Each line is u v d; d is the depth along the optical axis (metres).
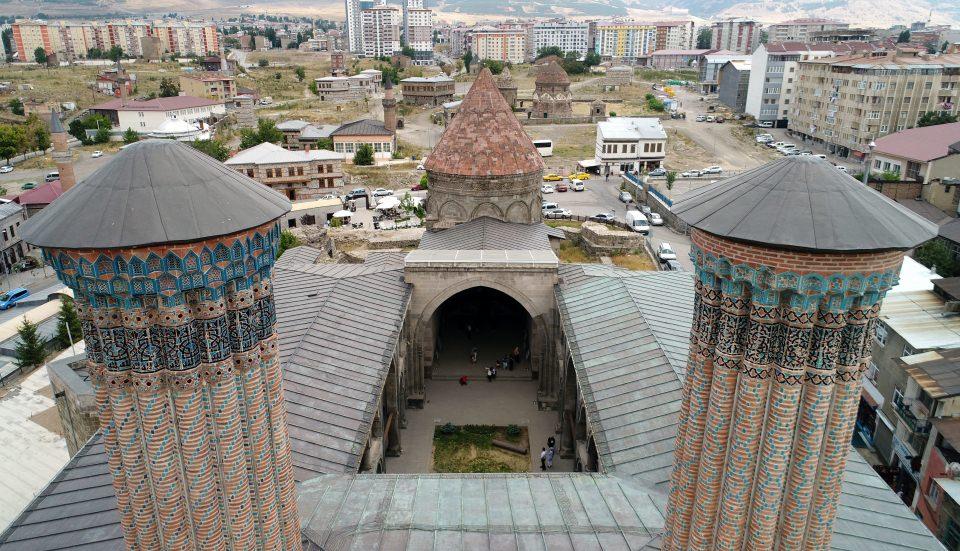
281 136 148.12
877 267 13.10
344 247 85.94
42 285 83.19
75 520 21.81
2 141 133.50
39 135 146.12
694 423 15.78
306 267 48.28
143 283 12.91
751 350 14.12
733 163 141.62
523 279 45.59
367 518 23.06
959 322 45.25
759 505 14.92
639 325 36.53
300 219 100.31
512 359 53.44
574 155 148.75
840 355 14.05
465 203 54.41
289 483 16.84
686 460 16.17
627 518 23.16
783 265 13.19
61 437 49.12
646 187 110.69
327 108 198.75
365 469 31.89
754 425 14.49
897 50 145.12
